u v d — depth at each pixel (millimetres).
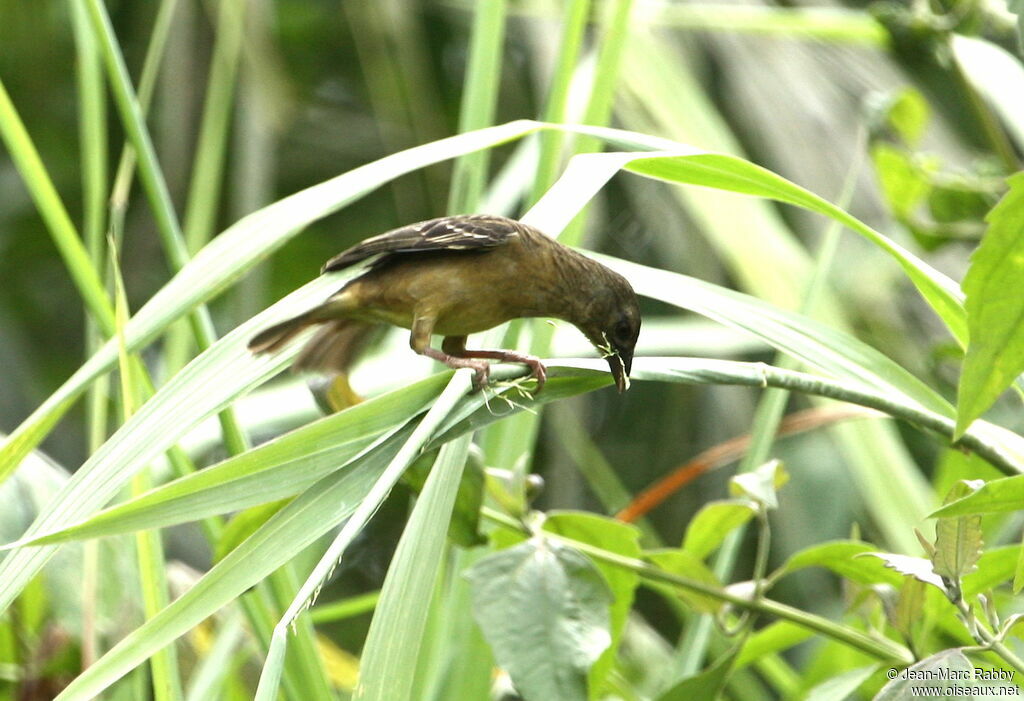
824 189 10375
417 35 14289
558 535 6676
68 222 6672
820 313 9750
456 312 7051
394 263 6977
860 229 5992
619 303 7535
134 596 7461
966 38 9062
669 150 5773
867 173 10375
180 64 13258
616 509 11352
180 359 8445
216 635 7934
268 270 15211
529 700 5477
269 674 4066
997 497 4863
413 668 4594
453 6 14656
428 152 5762
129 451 5262
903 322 10812
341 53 15531
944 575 5055
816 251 10672
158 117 14891
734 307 6344
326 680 6199
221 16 9828
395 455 5117
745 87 10641
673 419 13797
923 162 9414
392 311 6973
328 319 6977
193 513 4914
